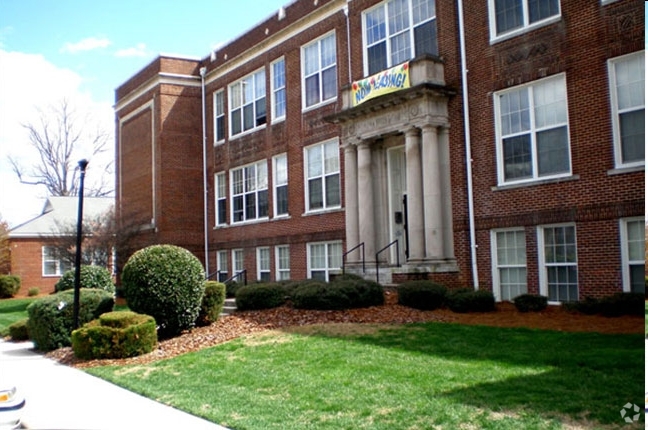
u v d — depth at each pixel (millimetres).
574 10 15203
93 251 30094
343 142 20906
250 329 14375
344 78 22359
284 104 26125
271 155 26688
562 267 15422
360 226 20094
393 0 20328
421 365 9508
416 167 18078
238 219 29375
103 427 7832
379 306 16031
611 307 12906
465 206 17594
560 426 6297
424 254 17969
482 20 17344
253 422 7469
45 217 46656
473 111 17500
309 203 24250
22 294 43500
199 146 32344
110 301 16156
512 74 16484
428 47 19031
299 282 19172
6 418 7797
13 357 14797
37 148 64562
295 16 25172
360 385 8727
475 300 14836
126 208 34281
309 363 10430
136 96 34750
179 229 31375
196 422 7816
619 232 14164
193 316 14883
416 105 18016
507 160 16688
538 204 15766
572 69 15188
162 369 11359
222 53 30703
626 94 14242
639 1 13984
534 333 11359
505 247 16719
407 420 6977
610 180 14336
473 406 7227
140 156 34125
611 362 8562
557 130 15586
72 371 12250
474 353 10016
